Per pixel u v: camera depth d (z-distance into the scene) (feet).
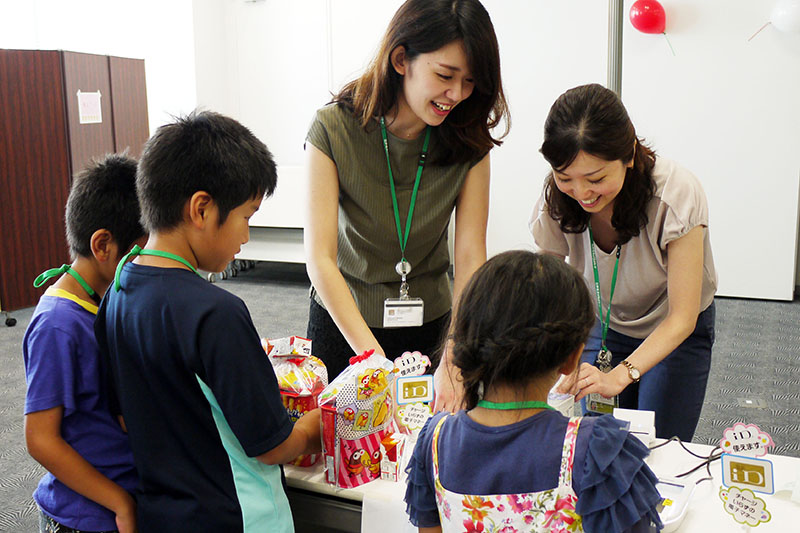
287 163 22.68
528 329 3.18
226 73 22.82
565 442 3.26
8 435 10.71
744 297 17.85
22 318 17.01
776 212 17.21
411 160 5.76
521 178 19.62
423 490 3.67
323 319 6.17
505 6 18.89
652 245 5.52
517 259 3.38
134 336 3.86
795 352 13.78
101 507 4.31
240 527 3.92
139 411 3.92
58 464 4.11
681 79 17.40
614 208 5.36
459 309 3.44
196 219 3.83
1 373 13.29
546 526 3.24
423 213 5.90
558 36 18.53
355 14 20.80
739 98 17.02
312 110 21.97
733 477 4.07
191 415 3.89
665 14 17.16
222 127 3.97
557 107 5.00
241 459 3.97
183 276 3.84
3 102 16.55
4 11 22.68
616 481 3.14
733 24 16.75
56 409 4.12
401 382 5.14
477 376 3.34
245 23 22.34
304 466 4.93
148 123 19.98
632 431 5.09
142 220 4.08
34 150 17.06
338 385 4.62
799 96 16.56
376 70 5.32
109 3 22.25
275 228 20.52
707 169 17.58
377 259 6.02
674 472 4.75
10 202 16.90
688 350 5.96
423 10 4.88
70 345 4.19
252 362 3.81
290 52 21.89
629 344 6.22
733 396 11.71
